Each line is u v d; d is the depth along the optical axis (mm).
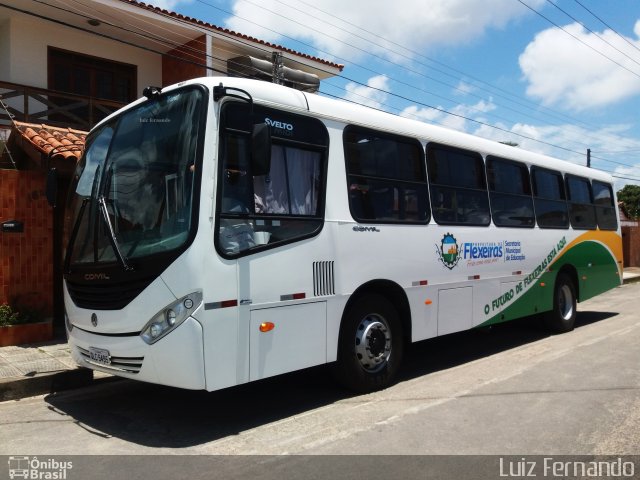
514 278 9000
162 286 4777
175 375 4688
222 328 4828
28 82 13602
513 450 4730
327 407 5984
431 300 7246
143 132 5504
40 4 12969
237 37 15711
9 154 9469
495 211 8664
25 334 8484
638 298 17188
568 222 10719
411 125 7289
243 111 5262
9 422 5605
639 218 35500
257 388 6773
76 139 9523
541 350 8992
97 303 5297
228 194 5047
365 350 6367
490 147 8750
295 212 5633
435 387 6766
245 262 5059
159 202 5070
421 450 4734
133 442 4996
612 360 8148
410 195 7070
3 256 8594
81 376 6930
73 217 6020
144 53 15773
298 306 5523
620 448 4766
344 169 6215
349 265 6109
